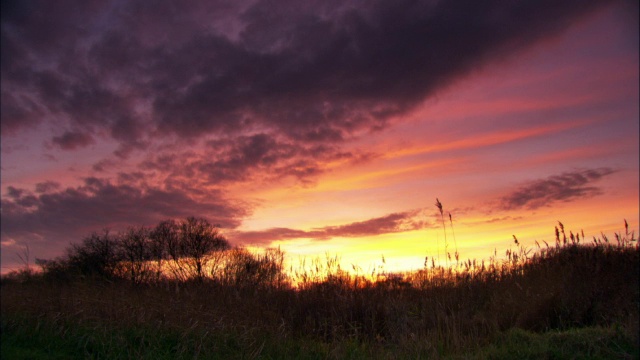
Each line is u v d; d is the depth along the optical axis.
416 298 11.10
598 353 6.86
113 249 16.22
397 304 10.16
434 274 12.24
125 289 11.59
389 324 9.40
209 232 16.52
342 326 9.48
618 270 10.63
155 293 10.90
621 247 11.70
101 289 11.27
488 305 10.31
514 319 9.50
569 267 11.16
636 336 7.20
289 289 12.30
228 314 9.80
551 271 11.04
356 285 11.80
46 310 9.08
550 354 6.98
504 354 7.16
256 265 13.96
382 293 11.27
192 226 16.58
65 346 7.55
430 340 8.16
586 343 7.25
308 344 8.58
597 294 9.83
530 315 9.45
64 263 15.35
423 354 7.74
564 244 12.23
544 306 9.61
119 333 8.07
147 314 9.13
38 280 13.38
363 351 8.23
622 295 9.72
